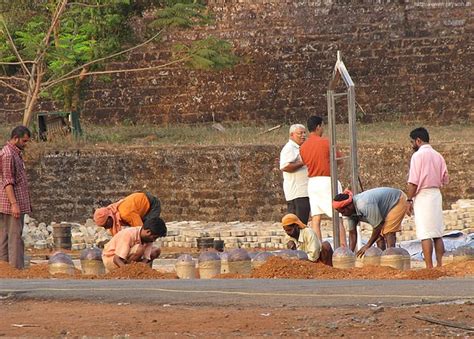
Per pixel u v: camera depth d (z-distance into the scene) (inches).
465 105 2930.6
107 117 2997.0
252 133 2792.8
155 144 2571.4
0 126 2925.7
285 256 1197.1
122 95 2997.0
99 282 1055.6
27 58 2711.6
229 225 2317.9
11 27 2635.3
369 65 2955.2
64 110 2832.2
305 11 2979.8
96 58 2655.0
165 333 770.8
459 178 2400.3
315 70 2972.4
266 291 938.1
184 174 2479.1
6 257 1373.0
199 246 1951.3
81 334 780.6
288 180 1657.2
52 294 960.3
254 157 2448.3
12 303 935.0
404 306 837.8
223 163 2461.9
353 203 1397.6
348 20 2967.5
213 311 851.4
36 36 2564.0
